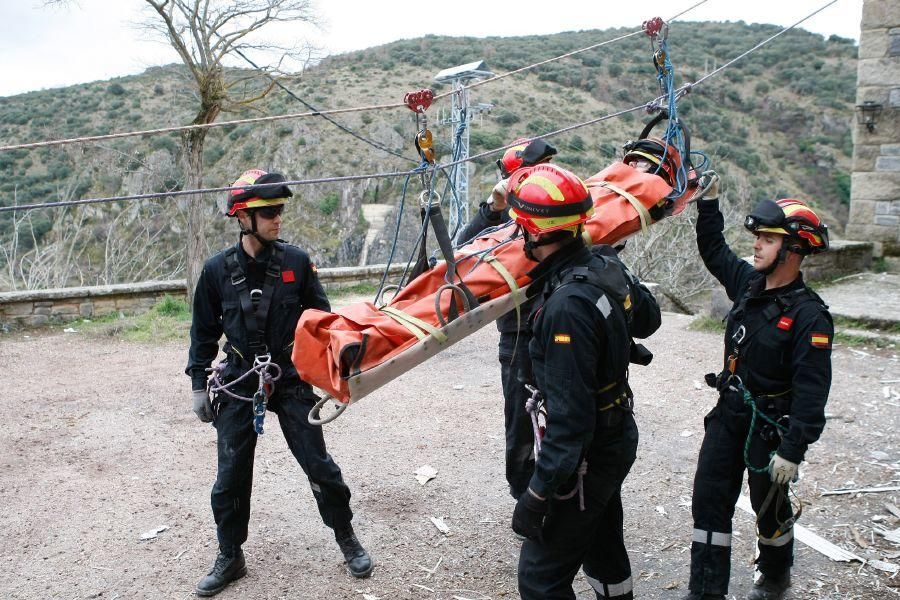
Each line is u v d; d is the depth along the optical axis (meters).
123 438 5.42
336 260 42.75
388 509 4.14
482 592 3.32
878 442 4.89
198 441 5.35
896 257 10.57
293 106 48.03
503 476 4.58
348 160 46.31
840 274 10.23
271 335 3.16
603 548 2.69
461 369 7.16
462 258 2.63
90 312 10.30
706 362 7.12
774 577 3.12
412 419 5.67
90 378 7.18
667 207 3.06
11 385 6.95
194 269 11.05
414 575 3.46
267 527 3.95
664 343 7.96
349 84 52.62
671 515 4.02
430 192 2.53
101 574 3.49
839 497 4.12
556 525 2.41
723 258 3.17
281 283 3.15
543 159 3.58
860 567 3.41
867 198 10.75
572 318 2.21
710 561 2.87
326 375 2.35
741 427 2.89
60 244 18.12
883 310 7.96
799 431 2.64
